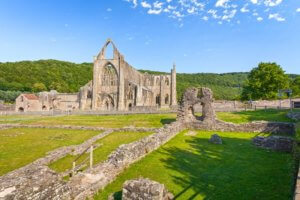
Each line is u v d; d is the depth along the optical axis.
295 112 31.34
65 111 60.12
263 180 12.55
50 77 145.38
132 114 48.22
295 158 11.66
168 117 39.19
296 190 6.91
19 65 149.25
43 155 20.83
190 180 12.80
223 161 16.11
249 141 22.23
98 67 77.81
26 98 81.88
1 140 28.33
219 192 11.28
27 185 7.38
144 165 15.27
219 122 28.33
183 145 20.83
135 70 86.69
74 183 10.81
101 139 26.53
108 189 11.73
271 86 67.12
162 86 85.00
